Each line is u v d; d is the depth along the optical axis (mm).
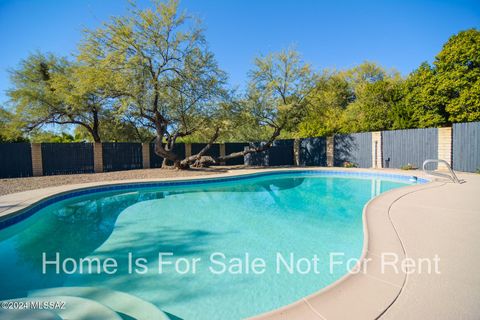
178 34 12609
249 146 21250
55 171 13609
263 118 17281
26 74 16766
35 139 17781
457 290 2143
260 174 13156
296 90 16656
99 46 12227
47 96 15875
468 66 16641
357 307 1936
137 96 12336
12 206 6004
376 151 15086
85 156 14469
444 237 3416
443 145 12195
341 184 11523
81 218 6617
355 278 2367
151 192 9891
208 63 13664
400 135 13938
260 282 3357
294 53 16031
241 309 2801
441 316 1809
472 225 3939
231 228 5648
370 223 4074
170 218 6488
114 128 19484
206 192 9977
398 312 1865
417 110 19109
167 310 2799
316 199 8672
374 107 22391
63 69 17500
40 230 5652
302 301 2029
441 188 7289
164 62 12906
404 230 3721
